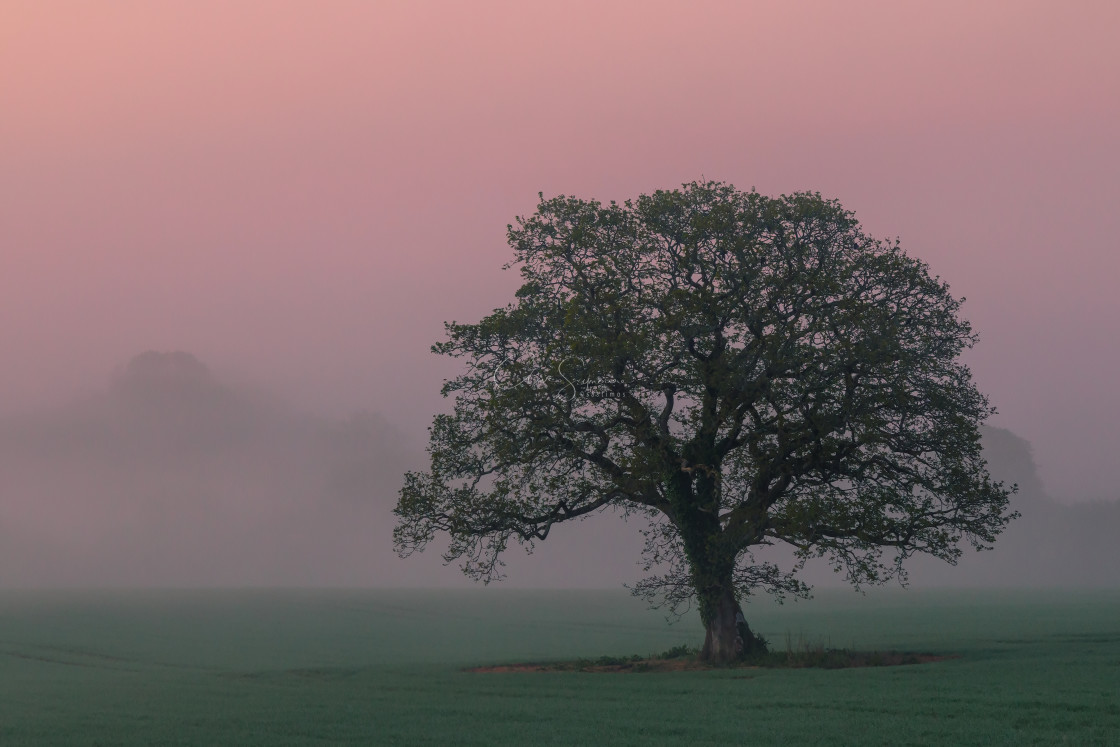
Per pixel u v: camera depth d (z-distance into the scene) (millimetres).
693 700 37344
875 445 49969
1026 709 31781
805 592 50188
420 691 44875
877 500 48812
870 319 49250
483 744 29109
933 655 55125
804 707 34219
